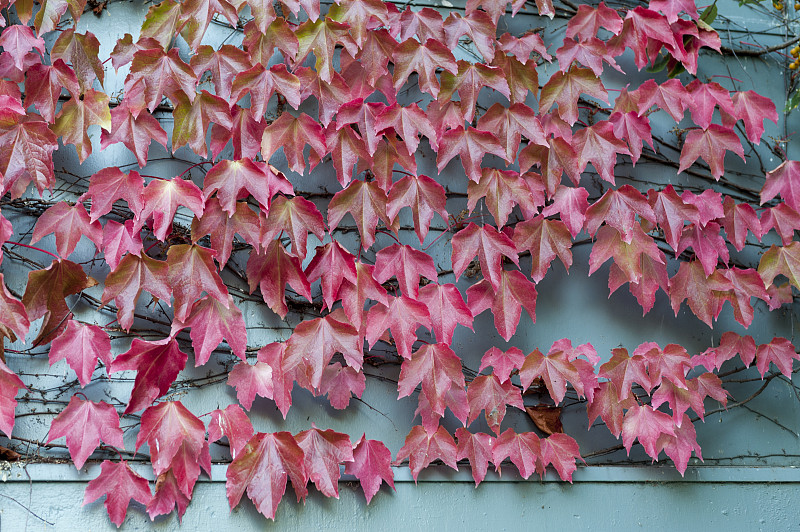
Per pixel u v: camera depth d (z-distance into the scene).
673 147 2.30
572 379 1.97
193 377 1.95
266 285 1.91
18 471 1.79
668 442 2.02
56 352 1.76
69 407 1.79
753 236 2.31
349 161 1.94
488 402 1.97
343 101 1.95
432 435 1.93
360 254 2.07
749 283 2.11
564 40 2.08
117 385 1.93
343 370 1.96
